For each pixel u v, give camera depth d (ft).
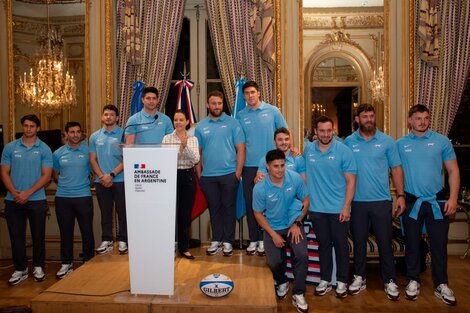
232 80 16.44
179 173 12.05
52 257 17.29
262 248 12.93
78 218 14.42
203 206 14.74
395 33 16.61
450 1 16.12
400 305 11.92
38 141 14.19
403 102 16.53
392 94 16.65
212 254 12.94
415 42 16.39
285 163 12.15
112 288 10.10
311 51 16.71
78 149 14.38
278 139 11.65
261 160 12.04
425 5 15.83
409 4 16.37
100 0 16.96
